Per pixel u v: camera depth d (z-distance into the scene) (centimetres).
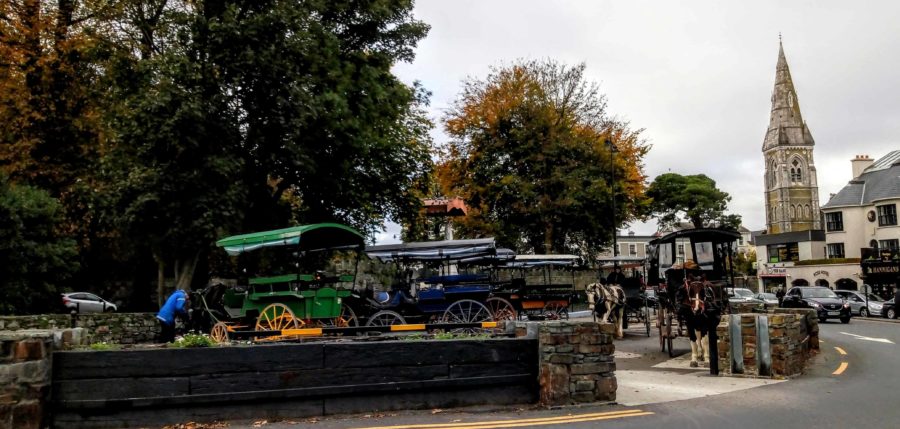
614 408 934
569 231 4472
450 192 4638
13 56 2589
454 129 4597
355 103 2644
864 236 6688
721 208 8350
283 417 823
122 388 762
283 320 1479
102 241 3155
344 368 855
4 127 2591
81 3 2831
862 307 4394
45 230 2302
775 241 7956
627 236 9881
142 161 2262
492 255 1973
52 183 2817
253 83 2350
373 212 3127
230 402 801
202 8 2522
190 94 2188
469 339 932
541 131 4406
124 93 2452
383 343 879
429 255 1906
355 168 2861
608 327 976
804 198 11200
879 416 898
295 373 830
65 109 2858
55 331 772
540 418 853
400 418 838
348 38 2878
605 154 4331
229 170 2236
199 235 2233
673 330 2492
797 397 1058
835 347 2033
